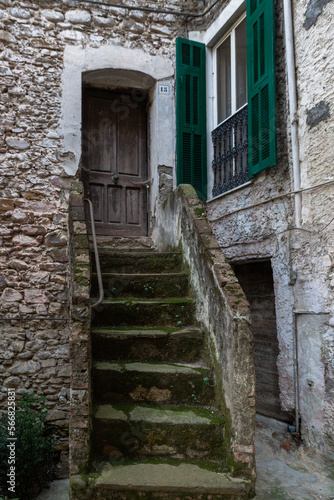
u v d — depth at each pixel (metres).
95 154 5.78
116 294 3.96
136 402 3.11
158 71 5.53
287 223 4.04
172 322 3.71
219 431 2.84
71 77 5.12
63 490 3.89
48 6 5.12
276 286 4.18
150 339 3.40
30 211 4.84
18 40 4.99
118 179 5.80
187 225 4.07
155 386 3.12
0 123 4.86
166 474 2.61
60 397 4.65
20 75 4.96
